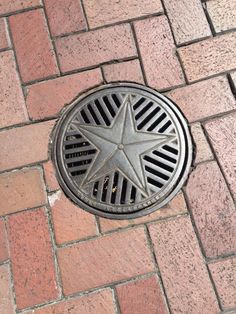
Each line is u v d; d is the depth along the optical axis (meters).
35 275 0.84
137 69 0.99
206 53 0.99
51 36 1.02
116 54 1.00
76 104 0.97
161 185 0.90
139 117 0.95
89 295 0.83
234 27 1.00
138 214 0.88
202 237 0.85
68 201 0.90
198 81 0.97
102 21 1.03
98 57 1.00
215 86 0.96
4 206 0.89
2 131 0.95
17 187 0.91
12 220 0.88
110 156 0.92
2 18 1.04
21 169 0.92
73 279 0.84
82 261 0.85
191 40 1.00
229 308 0.81
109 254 0.85
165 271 0.83
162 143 0.93
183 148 0.92
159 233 0.86
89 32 1.02
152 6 1.03
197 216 0.87
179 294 0.82
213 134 0.93
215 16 1.01
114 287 0.83
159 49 1.00
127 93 0.97
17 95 0.98
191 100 0.96
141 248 0.85
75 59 1.00
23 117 0.96
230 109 0.94
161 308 0.81
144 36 1.01
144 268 0.84
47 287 0.84
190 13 1.02
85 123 0.95
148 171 0.92
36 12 1.04
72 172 0.92
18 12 1.05
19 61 1.00
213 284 0.82
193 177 0.90
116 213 0.88
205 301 0.81
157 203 0.89
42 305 0.83
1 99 0.98
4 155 0.93
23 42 1.02
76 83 0.98
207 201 0.88
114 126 0.95
